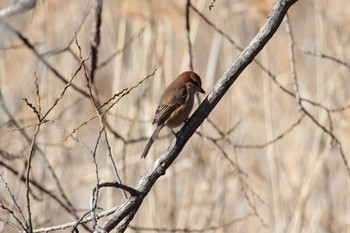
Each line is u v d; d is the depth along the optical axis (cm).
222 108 1398
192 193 1238
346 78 1277
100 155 1355
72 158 1312
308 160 1266
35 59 1262
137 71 1245
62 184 1248
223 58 1430
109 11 1320
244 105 1298
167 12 1224
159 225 1204
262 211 1284
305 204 1202
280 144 1333
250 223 1254
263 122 1303
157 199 1235
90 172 1327
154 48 1248
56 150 1250
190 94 922
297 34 1708
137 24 1287
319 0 1293
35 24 1248
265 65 1246
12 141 1147
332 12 1303
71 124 1287
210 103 679
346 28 1295
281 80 1409
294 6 1378
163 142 1267
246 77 1302
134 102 1238
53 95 1266
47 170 1232
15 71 1257
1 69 1263
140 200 661
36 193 1191
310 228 1243
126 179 1182
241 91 1301
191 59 902
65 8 1351
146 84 1233
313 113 1352
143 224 1200
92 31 929
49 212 1203
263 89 1262
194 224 1219
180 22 1241
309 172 1220
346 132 1230
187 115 928
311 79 1445
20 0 830
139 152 1231
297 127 1337
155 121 919
